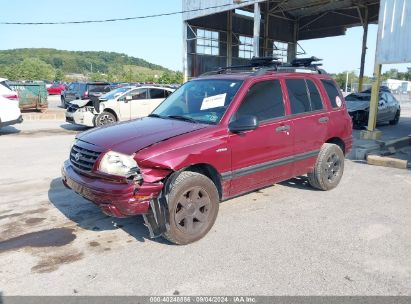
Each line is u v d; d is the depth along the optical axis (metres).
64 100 23.27
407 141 10.65
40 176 6.80
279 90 5.08
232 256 3.74
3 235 4.24
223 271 3.45
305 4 22.62
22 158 8.35
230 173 4.37
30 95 18.70
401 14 10.47
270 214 4.92
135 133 4.14
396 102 16.77
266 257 3.73
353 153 9.36
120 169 3.67
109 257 3.72
